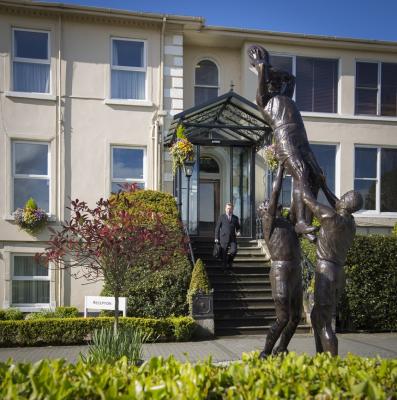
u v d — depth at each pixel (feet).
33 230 41.57
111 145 44.88
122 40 45.70
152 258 21.42
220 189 52.26
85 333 29.17
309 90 51.19
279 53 50.47
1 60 42.60
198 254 42.16
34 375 10.21
